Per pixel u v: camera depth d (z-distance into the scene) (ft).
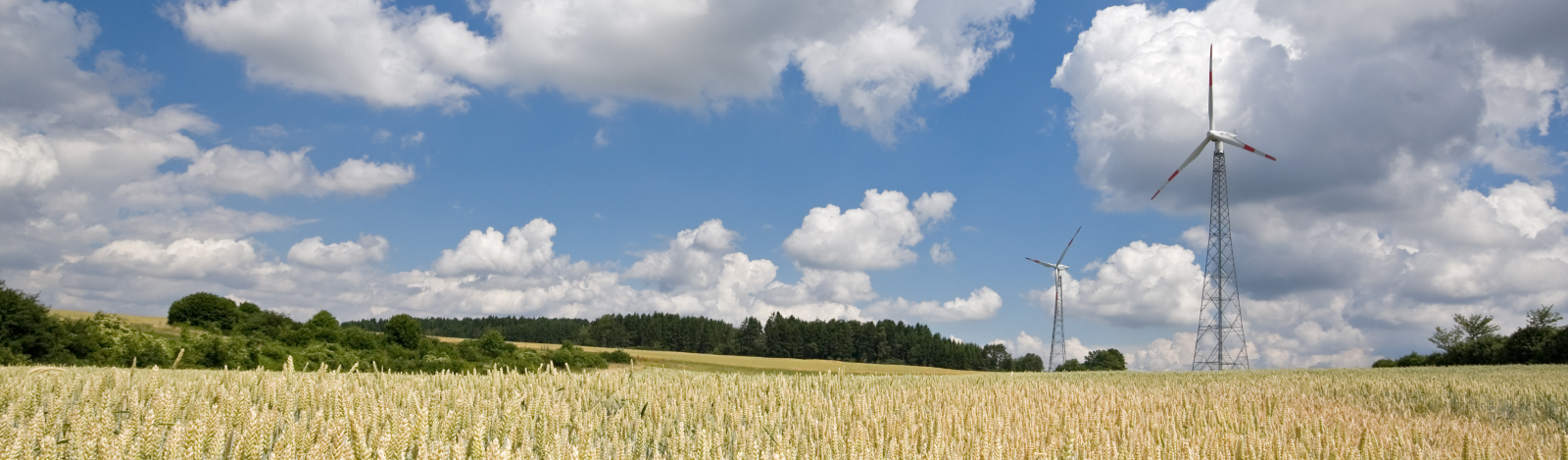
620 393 37.32
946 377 76.64
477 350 179.83
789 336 428.56
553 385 37.40
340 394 24.11
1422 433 37.68
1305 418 40.34
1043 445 27.22
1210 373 123.03
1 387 22.94
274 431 21.45
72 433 16.15
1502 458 32.30
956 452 24.86
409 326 188.34
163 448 15.49
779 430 28.30
